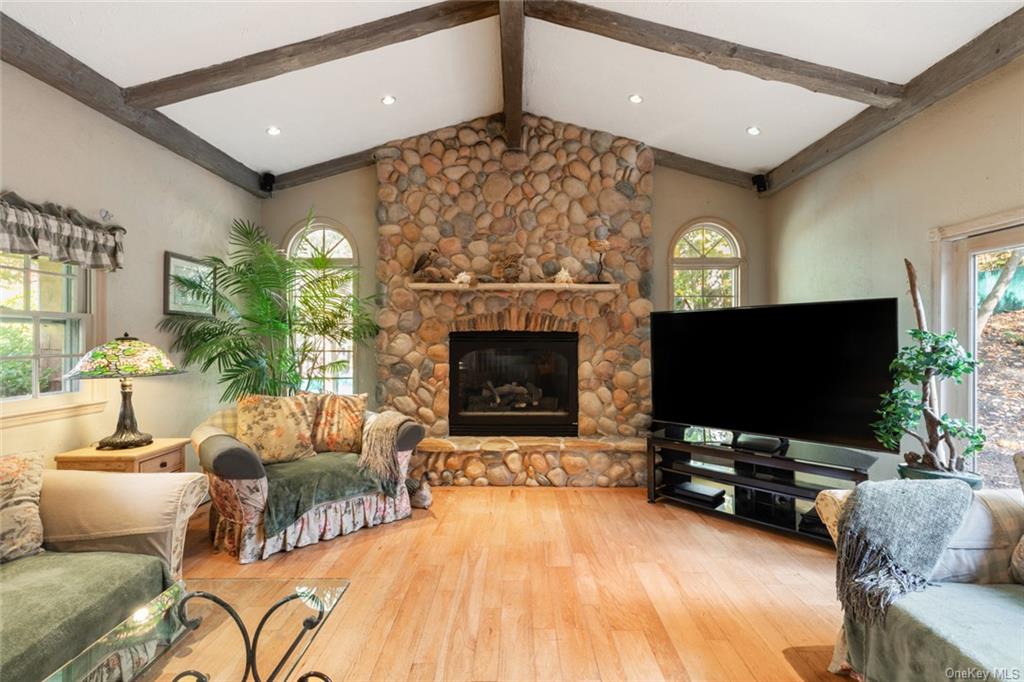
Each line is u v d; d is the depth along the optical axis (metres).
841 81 2.85
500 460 4.18
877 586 1.61
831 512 1.83
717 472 3.39
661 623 2.14
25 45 2.33
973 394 2.64
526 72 3.73
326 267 4.09
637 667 1.85
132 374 2.51
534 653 1.93
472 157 4.48
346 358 4.70
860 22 2.50
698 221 4.65
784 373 3.20
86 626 1.56
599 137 4.45
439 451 4.15
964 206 2.60
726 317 3.48
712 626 2.12
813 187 3.96
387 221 4.45
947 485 1.80
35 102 2.47
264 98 3.43
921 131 2.88
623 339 4.40
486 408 4.57
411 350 4.43
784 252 4.37
